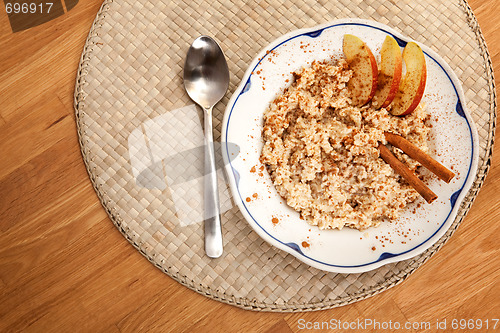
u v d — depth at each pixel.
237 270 0.64
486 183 0.66
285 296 0.64
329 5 0.67
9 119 0.66
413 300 0.65
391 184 0.61
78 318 0.64
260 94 0.62
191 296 0.64
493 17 0.67
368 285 0.64
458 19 0.67
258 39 0.67
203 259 0.64
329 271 0.60
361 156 0.61
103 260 0.65
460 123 0.62
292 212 0.62
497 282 0.65
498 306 0.64
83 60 0.66
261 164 0.62
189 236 0.64
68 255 0.65
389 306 0.64
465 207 0.65
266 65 0.62
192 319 0.64
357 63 0.62
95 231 0.65
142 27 0.67
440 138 0.63
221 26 0.67
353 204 0.62
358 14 0.67
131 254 0.65
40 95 0.67
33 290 0.64
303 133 0.61
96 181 0.65
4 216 0.65
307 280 0.64
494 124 0.66
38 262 0.65
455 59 0.67
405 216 0.62
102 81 0.66
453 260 0.65
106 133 0.66
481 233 0.65
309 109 0.61
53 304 0.64
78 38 0.67
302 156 0.61
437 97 0.63
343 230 0.62
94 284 0.64
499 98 0.67
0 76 0.67
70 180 0.66
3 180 0.66
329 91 0.62
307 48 0.62
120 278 0.64
